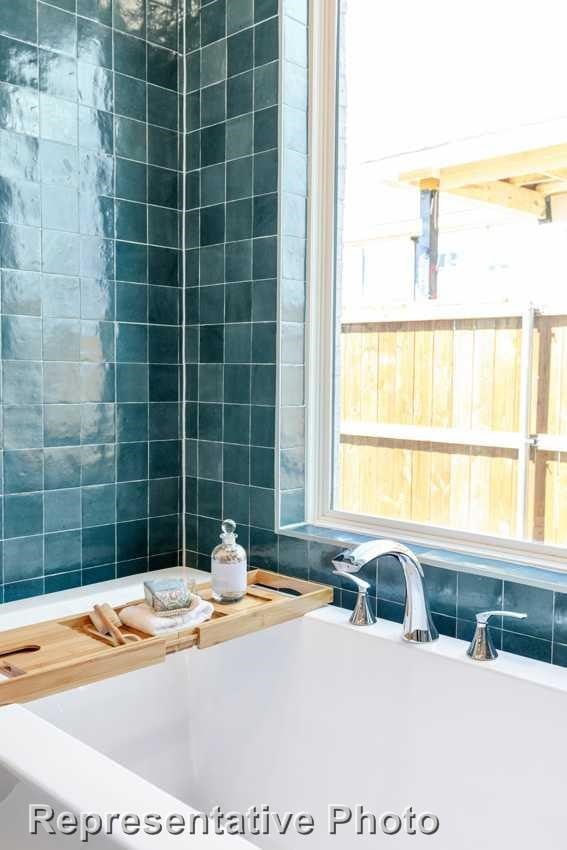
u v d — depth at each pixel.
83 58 2.22
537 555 1.93
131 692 1.87
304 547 2.22
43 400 2.18
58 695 1.71
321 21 2.32
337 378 2.44
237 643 2.03
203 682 2.01
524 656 1.76
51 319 2.18
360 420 2.41
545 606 1.72
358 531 2.26
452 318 2.19
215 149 2.41
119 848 1.04
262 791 1.97
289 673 2.02
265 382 2.30
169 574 2.45
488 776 1.67
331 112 2.34
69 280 2.22
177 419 2.55
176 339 2.53
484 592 1.83
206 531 2.51
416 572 1.83
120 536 2.40
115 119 2.31
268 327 2.29
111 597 2.18
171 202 2.48
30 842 1.21
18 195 2.09
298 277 2.31
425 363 2.25
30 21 2.09
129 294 2.38
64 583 2.26
